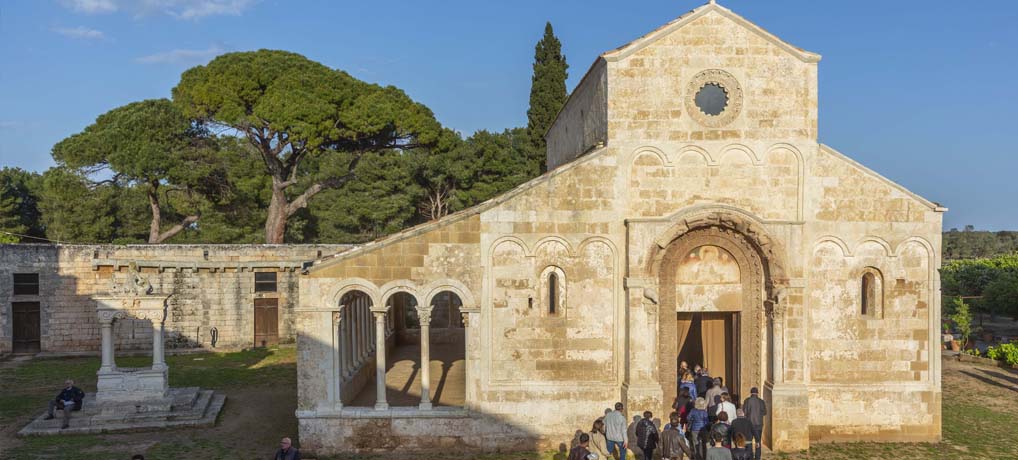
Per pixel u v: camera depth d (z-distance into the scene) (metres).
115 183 50.81
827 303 23.30
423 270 22.73
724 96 23.30
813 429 23.34
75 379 34.81
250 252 45.22
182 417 26.58
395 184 64.38
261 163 54.66
